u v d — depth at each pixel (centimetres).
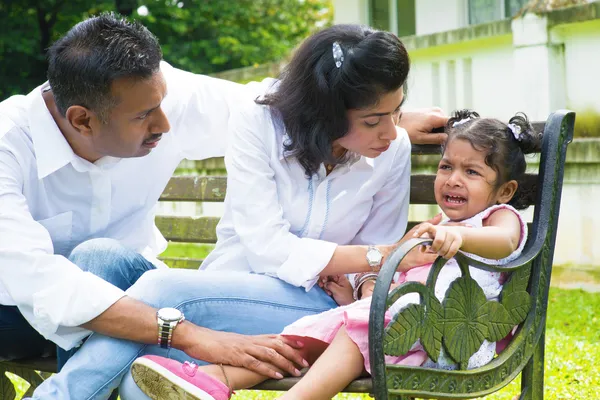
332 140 287
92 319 263
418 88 955
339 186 304
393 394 237
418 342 257
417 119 327
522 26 816
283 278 287
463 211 299
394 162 313
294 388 252
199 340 262
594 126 777
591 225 690
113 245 291
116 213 323
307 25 2244
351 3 1153
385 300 233
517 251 282
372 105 273
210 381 252
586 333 560
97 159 304
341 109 278
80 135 289
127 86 272
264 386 263
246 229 291
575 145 694
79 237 317
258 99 304
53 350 316
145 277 277
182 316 264
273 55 2000
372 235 319
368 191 307
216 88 340
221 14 1944
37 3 1727
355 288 303
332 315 269
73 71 274
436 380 248
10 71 1784
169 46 1870
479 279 277
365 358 254
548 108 805
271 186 296
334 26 287
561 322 593
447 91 923
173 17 1895
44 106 293
